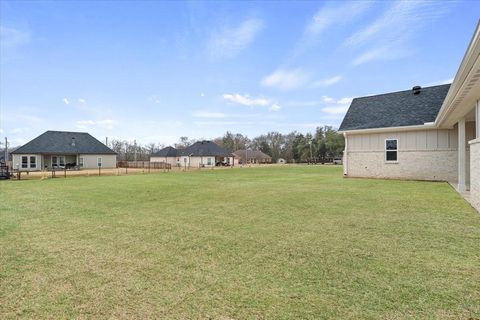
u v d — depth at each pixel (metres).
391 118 17.17
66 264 3.84
